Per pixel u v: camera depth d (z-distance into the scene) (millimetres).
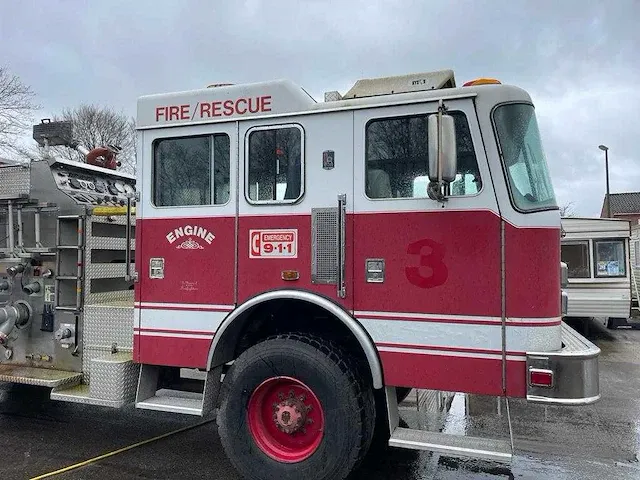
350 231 3615
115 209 4707
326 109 3703
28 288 5035
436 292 3404
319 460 3545
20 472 4066
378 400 4191
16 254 5125
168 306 4074
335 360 3568
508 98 3393
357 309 3574
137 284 4176
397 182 3553
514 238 3264
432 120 3127
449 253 3381
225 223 3936
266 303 3992
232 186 3930
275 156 3854
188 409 3955
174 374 4645
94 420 5359
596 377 3281
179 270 4055
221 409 3855
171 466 4215
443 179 3105
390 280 3506
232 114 3959
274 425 3801
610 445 4875
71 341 4828
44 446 4633
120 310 4633
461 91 3418
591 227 10789
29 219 5168
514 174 3332
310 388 3600
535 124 3523
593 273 10773
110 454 4457
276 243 3789
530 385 3207
